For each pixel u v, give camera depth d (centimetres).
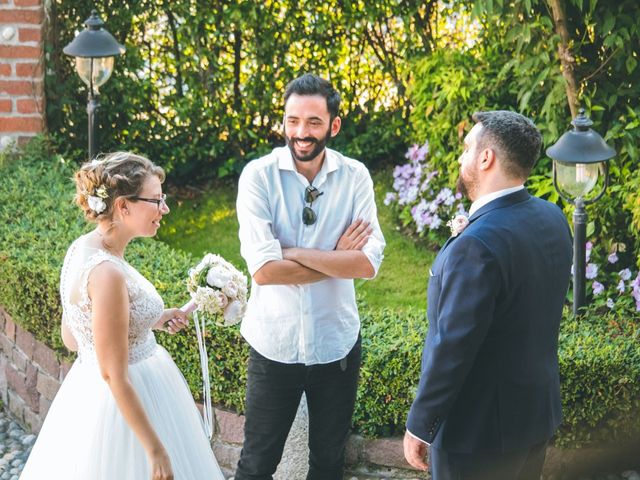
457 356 297
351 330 374
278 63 735
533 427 313
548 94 556
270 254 356
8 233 539
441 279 307
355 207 370
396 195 675
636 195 511
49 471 349
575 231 459
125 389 318
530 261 302
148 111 737
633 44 542
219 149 738
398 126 743
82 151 700
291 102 351
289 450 436
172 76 741
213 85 737
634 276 532
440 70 640
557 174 447
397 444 433
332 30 732
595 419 422
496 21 598
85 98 716
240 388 446
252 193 361
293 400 376
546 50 552
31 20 666
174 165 743
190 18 718
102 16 715
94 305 320
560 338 441
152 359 354
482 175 312
